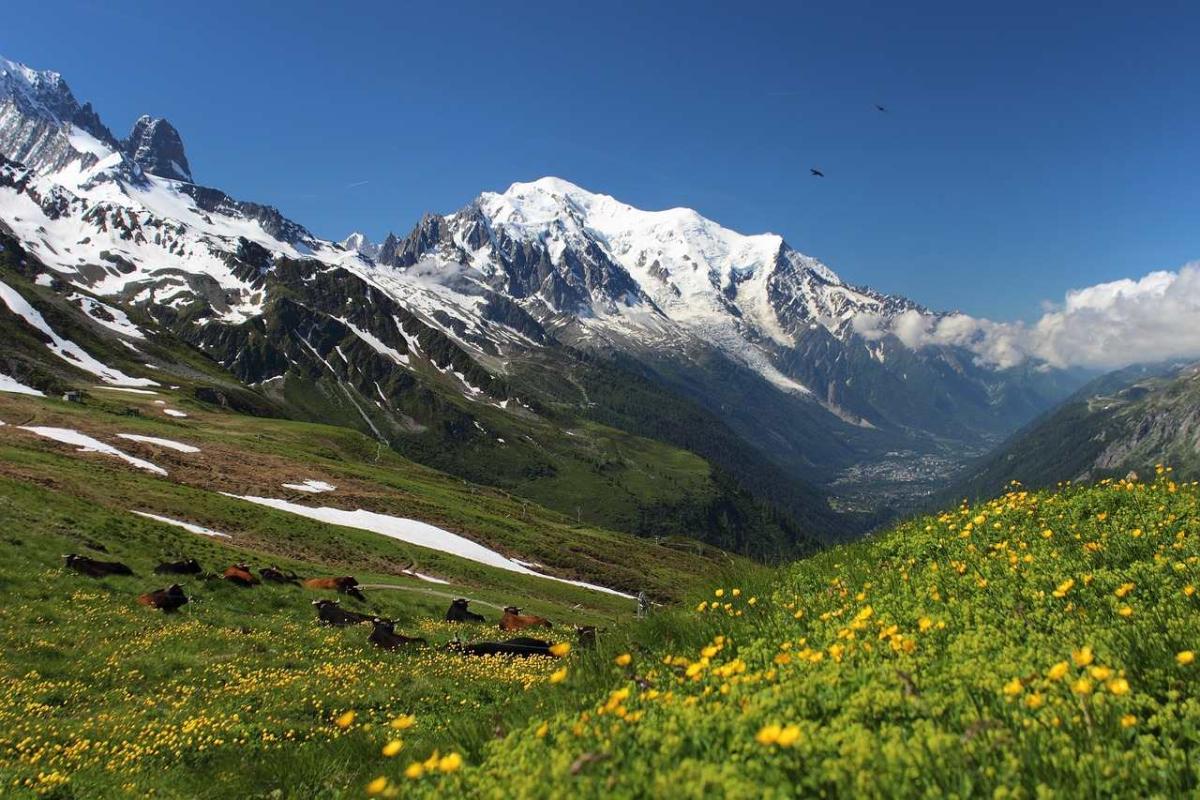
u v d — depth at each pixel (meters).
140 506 69.44
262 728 17.45
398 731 11.43
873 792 4.09
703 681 6.59
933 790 4.05
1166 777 4.27
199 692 21.64
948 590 9.16
